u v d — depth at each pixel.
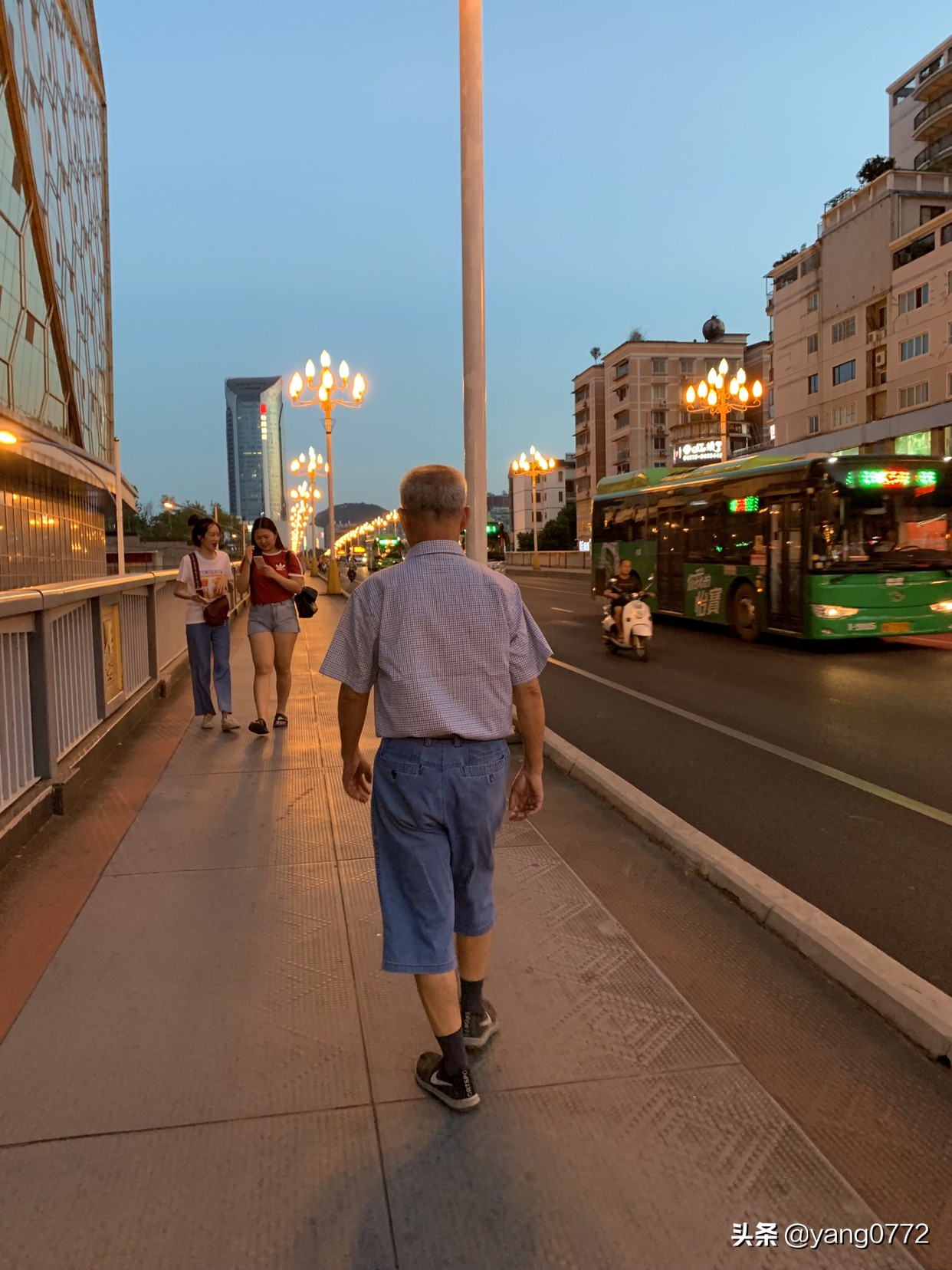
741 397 32.06
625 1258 1.97
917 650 13.45
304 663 12.14
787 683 10.66
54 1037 2.81
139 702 7.71
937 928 3.87
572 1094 2.55
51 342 32.22
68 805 5.11
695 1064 2.71
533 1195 2.16
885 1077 2.66
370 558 56.78
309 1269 1.93
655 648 14.57
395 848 2.48
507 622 2.49
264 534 7.21
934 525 13.29
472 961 2.69
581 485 101.88
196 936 3.54
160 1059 2.70
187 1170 2.23
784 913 3.61
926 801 5.74
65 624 5.55
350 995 3.09
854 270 50.66
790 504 13.74
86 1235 2.02
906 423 43.69
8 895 3.93
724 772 6.56
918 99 58.00
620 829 4.94
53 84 32.06
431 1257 1.97
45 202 30.25
